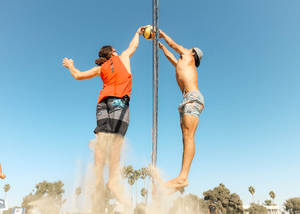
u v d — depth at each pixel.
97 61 3.67
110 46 3.78
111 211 2.66
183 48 4.36
